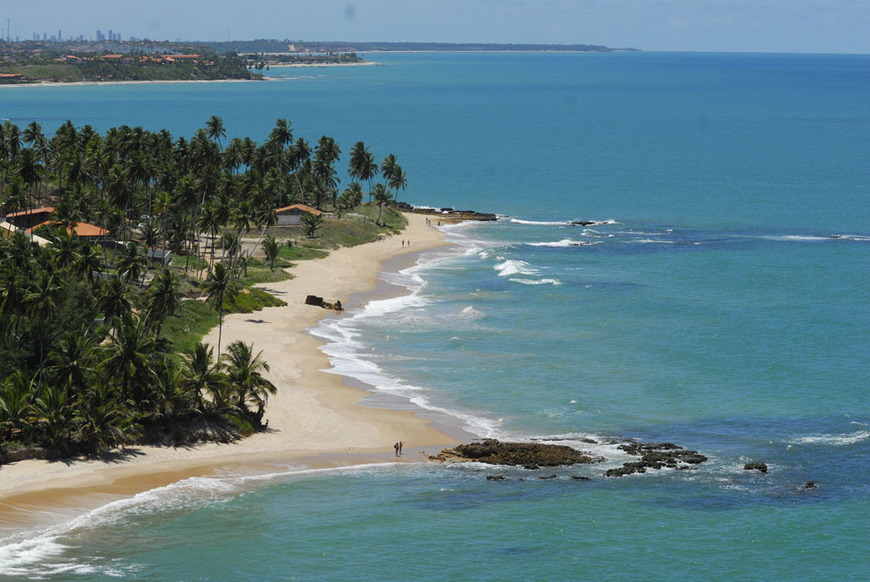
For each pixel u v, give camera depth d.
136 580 69.81
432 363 121.94
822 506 83.44
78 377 89.75
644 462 91.62
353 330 136.38
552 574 72.75
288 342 128.12
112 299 100.31
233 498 82.69
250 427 96.38
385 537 77.50
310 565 73.12
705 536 78.38
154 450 89.94
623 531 79.19
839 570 73.56
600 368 121.19
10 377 89.69
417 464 91.38
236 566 72.31
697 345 131.38
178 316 128.50
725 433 100.12
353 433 98.00
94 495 80.94
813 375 118.69
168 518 78.56
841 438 98.56
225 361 103.75
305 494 84.25
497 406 107.06
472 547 76.44
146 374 90.94
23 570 69.94
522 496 84.94
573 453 93.62
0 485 80.56
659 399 110.19
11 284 90.06
